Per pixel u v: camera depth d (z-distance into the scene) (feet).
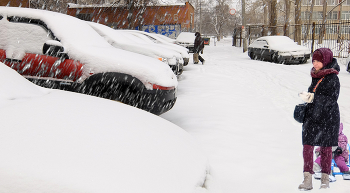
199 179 7.25
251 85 34.78
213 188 7.51
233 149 15.39
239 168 13.34
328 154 11.71
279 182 12.23
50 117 7.59
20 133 6.72
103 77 16.34
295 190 11.64
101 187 5.81
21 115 7.46
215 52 94.27
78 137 6.97
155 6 126.31
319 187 12.03
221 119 20.35
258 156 14.66
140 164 6.67
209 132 17.78
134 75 16.39
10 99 8.53
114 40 28.37
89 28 20.27
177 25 127.34
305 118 12.01
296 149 15.66
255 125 19.57
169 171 6.86
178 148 8.09
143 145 7.43
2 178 5.68
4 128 6.84
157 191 6.14
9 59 16.69
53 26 17.20
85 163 6.23
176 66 30.48
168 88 16.96
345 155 12.68
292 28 147.02
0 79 9.14
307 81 37.01
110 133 7.49
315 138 11.62
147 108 16.60
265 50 63.00
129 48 28.58
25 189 5.61
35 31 17.07
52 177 5.79
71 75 16.47
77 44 17.04
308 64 58.44
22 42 16.90
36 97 9.25
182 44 81.76
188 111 22.44
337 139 11.66
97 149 6.72
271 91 31.30
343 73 42.98
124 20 123.65
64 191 5.65
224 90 30.71
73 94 10.28
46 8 90.89
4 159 5.96
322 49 11.62
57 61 16.47
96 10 123.34
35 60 16.57
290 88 32.83
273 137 17.46
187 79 37.42
